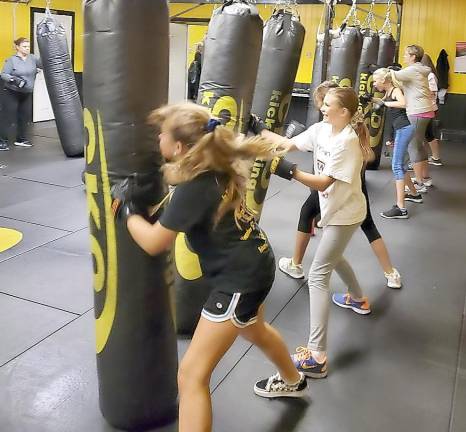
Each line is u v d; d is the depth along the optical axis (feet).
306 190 21.59
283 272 13.06
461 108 34.76
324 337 8.83
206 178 5.74
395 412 8.08
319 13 35.76
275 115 12.05
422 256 14.71
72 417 7.67
